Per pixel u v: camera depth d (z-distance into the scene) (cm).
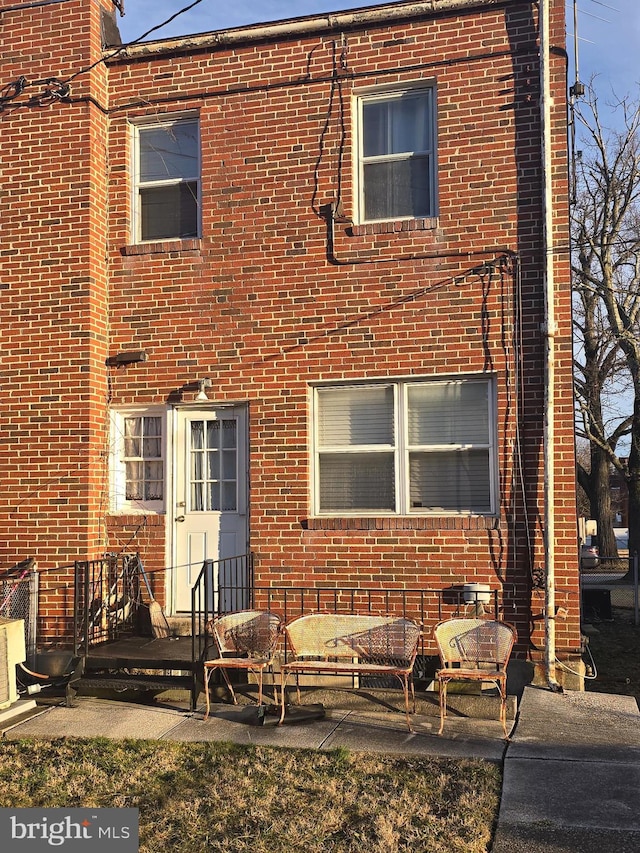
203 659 768
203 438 928
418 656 808
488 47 859
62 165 935
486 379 854
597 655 1076
